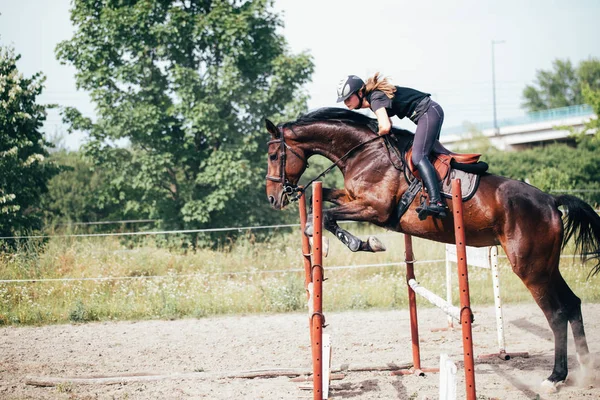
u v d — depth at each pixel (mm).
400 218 5277
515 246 5164
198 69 16531
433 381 5688
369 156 5348
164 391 5496
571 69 76188
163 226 15758
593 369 5758
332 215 5254
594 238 5484
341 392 5395
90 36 15555
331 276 11867
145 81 15836
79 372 6281
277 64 15875
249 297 10406
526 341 7551
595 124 27453
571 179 24578
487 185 5195
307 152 5645
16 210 13297
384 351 7121
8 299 10219
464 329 3861
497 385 5531
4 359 6938
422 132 5070
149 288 10727
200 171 16422
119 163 15820
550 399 5012
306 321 9195
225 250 14180
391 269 12336
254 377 5953
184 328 8828
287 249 13398
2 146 13711
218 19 15398
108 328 8922
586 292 10250
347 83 5266
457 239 3916
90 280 11180
